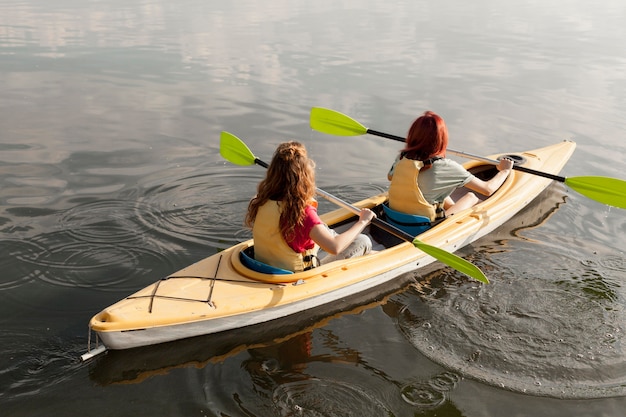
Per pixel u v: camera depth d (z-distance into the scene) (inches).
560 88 332.5
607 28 540.1
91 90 312.0
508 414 104.7
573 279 148.2
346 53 414.3
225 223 175.5
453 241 162.2
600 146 243.8
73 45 421.7
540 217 186.7
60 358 116.7
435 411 105.1
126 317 118.9
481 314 134.3
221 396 108.4
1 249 154.5
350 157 233.8
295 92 315.3
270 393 109.3
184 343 124.4
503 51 432.1
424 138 154.8
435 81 343.3
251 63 378.0
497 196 188.7
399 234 141.8
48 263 149.9
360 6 679.1
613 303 137.6
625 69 376.5
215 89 319.0
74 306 133.5
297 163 124.2
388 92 318.3
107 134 247.6
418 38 479.2
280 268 136.7
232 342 125.6
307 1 723.4
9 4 628.1
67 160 218.1
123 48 415.8
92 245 159.5
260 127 262.2
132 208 181.9
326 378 113.8
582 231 176.9
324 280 138.6
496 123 273.0
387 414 104.3
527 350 121.4
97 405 105.1
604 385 111.6
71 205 181.6
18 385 109.2
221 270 138.9
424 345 123.6
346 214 171.9
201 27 505.4
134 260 153.6
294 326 131.8
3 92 303.7
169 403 106.3
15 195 186.9
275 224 130.4
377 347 123.6
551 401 107.7
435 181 157.2
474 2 737.0
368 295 144.3
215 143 241.3
